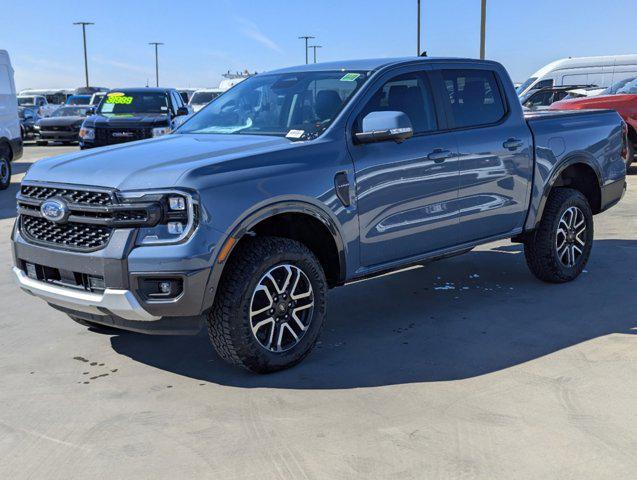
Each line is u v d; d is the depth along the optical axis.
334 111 4.65
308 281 4.28
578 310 5.30
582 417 3.50
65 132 26.72
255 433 3.43
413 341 4.73
